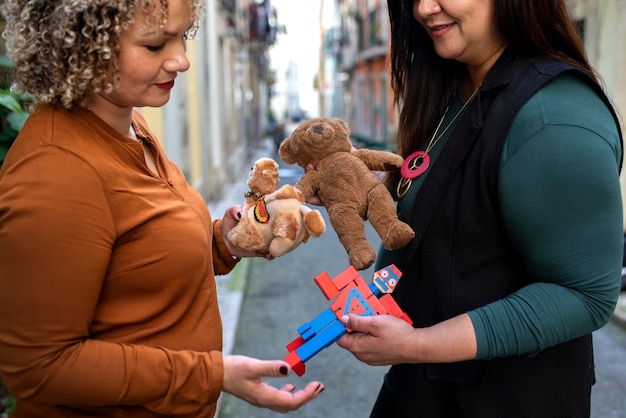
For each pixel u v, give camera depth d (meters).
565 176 1.10
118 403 1.07
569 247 1.12
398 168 1.47
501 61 1.27
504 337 1.13
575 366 1.29
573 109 1.13
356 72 27.05
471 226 1.25
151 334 1.17
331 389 3.40
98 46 1.00
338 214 1.38
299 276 5.68
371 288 1.27
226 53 12.39
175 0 1.05
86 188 1.03
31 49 1.02
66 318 1.02
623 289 4.50
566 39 1.25
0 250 1.00
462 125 1.28
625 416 3.07
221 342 1.35
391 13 1.57
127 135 1.24
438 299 1.30
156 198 1.16
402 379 1.43
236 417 3.12
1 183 1.04
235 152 14.09
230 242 1.55
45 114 1.08
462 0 1.24
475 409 1.31
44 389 1.04
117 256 1.11
